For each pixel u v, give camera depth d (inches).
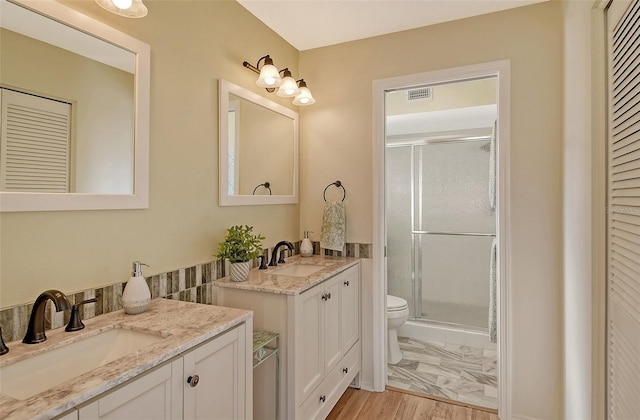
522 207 82.0
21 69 42.4
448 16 86.6
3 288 41.4
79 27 48.2
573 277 67.2
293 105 102.7
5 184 40.9
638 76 41.2
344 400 92.0
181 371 40.9
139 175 56.5
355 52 99.1
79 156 48.3
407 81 93.0
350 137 99.8
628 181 44.7
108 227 52.8
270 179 91.7
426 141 140.6
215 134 73.5
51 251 45.9
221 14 75.1
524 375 81.9
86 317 49.4
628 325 44.6
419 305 142.6
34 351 39.4
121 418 34.1
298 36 96.6
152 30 59.4
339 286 84.5
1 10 40.8
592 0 55.1
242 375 52.1
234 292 70.1
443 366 112.3
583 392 60.4
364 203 98.1
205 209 71.0
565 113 74.0
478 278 133.8
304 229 105.6
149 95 58.4
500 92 83.9
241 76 81.1
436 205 140.5
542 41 80.7
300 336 66.4
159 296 60.6
